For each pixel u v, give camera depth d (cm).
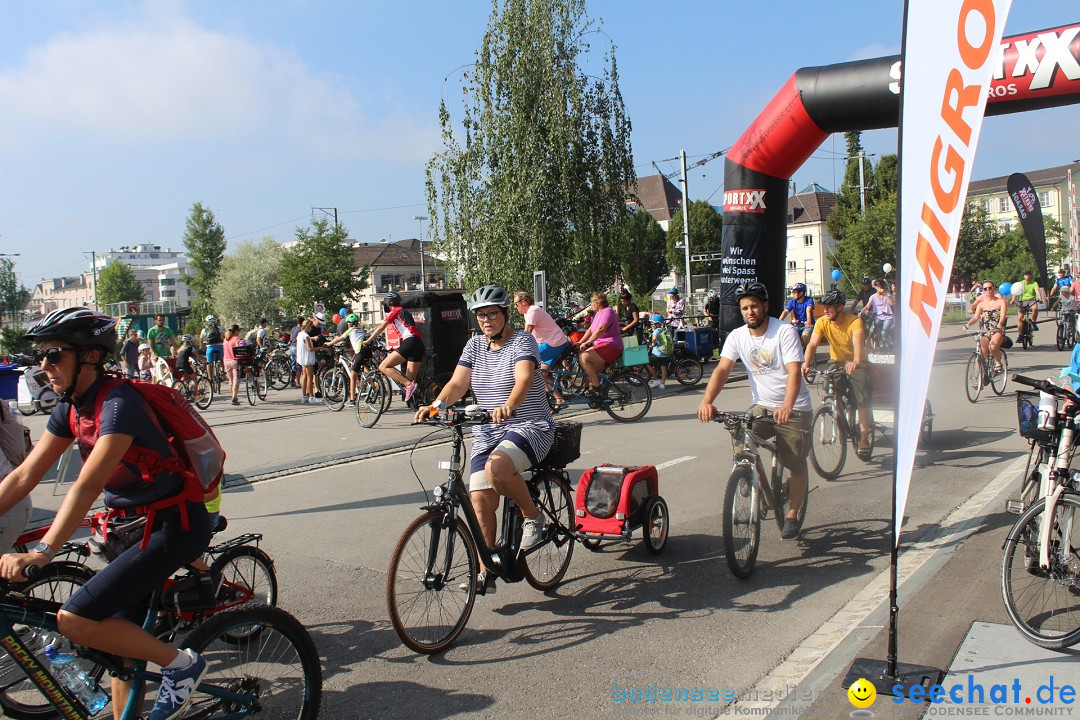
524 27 1770
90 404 286
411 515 697
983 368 1207
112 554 302
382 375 1232
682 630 439
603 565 553
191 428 298
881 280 1334
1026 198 834
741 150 1399
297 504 755
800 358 525
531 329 1191
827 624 438
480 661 412
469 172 1803
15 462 414
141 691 297
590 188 1823
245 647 315
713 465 841
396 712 362
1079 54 1041
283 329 3516
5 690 364
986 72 312
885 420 914
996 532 553
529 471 473
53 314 284
